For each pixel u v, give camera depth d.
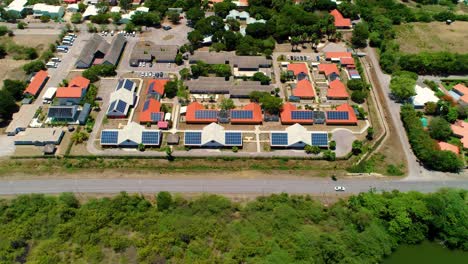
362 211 124.44
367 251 115.88
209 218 124.19
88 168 141.62
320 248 114.81
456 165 140.12
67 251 114.62
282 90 178.25
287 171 142.12
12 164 141.88
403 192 134.38
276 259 111.81
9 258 112.44
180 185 136.50
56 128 153.50
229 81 179.12
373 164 144.88
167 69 189.50
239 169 142.62
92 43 196.62
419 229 122.00
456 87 179.12
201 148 149.38
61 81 180.00
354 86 177.75
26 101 166.88
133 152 147.12
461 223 123.12
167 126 156.75
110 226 121.75
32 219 121.88
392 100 174.12
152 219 122.88
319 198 133.12
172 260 113.12
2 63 190.25
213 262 111.88
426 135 149.50
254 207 127.06
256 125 160.00
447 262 118.06
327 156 144.75
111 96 166.88
